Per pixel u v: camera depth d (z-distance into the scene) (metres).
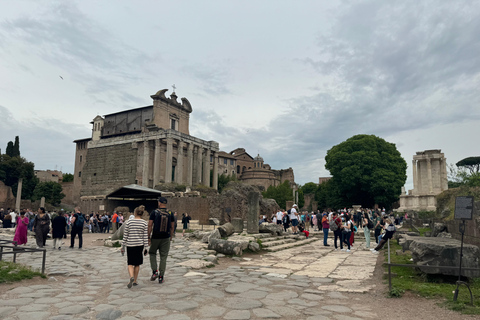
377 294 7.91
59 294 7.22
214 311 6.17
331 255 15.41
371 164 59.94
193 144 67.56
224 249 14.20
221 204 42.59
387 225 15.69
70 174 112.19
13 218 32.25
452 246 8.52
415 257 9.32
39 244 15.42
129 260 7.93
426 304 7.07
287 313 6.20
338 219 18.25
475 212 12.16
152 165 64.38
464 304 6.80
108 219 32.03
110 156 68.31
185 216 29.50
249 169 110.44
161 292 7.43
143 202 46.25
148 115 67.44
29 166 72.56
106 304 6.45
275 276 9.80
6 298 6.80
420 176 57.47
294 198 87.88
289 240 20.47
